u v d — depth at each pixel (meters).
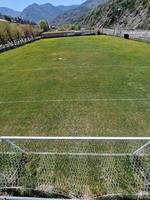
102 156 5.11
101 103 8.43
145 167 4.70
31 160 5.09
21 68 15.29
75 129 6.65
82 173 4.70
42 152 5.29
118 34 38.78
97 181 4.49
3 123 7.26
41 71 13.98
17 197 4.14
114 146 5.54
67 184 4.46
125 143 5.64
